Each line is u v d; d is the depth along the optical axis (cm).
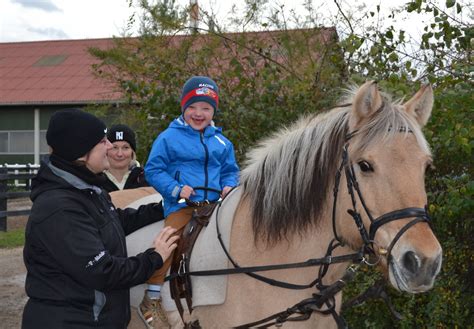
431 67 439
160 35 586
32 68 2242
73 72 2166
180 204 309
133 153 527
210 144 318
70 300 245
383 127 235
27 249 250
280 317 257
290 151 273
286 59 563
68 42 2402
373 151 234
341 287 260
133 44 622
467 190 361
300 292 266
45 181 253
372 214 233
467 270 436
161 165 308
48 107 2067
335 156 258
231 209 289
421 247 217
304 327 266
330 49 524
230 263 279
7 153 2111
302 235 268
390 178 229
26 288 251
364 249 241
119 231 271
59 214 241
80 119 252
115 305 260
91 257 240
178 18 588
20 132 2102
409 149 231
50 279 246
